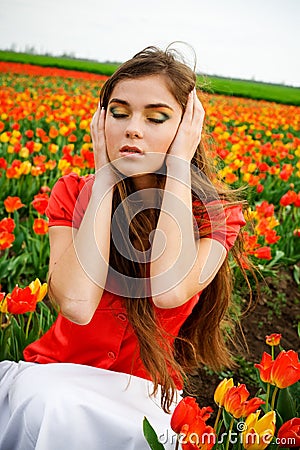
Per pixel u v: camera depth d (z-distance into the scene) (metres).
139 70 2.29
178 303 2.35
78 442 2.23
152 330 2.36
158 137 2.31
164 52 2.40
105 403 2.30
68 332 2.51
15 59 23.16
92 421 2.25
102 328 2.46
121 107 2.31
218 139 9.23
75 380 2.36
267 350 4.50
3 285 4.58
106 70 24.67
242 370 4.09
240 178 7.88
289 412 2.78
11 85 19.36
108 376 2.45
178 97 2.31
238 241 2.81
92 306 2.33
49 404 2.22
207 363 2.82
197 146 2.52
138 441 2.24
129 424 2.25
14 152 7.34
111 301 2.43
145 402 2.43
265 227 4.92
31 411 2.25
